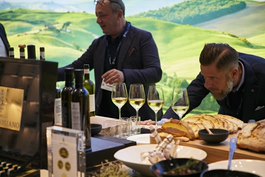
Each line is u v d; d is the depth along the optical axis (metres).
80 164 1.28
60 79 3.39
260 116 2.71
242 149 1.54
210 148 1.57
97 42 3.60
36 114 1.51
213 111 4.61
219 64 2.44
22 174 1.44
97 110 3.39
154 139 1.74
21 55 2.41
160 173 1.11
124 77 3.12
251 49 4.64
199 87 2.92
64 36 5.39
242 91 2.68
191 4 4.89
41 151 1.49
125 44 3.39
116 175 1.40
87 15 5.31
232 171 1.14
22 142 1.56
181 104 2.22
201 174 1.09
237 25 4.69
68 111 1.50
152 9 5.08
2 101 1.64
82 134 1.28
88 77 2.36
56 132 1.33
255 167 1.37
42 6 5.41
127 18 5.20
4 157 1.60
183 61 4.96
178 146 1.56
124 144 1.63
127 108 3.30
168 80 5.02
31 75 1.55
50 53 5.42
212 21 4.81
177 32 5.00
